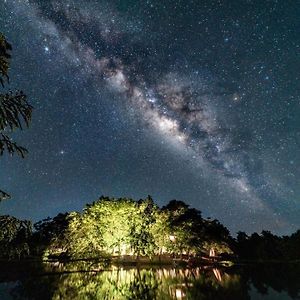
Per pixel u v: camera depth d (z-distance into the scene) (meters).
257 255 93.88
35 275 46.69
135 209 68.38
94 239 64.69
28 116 8.46
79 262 63.50
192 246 74.31
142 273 56.25
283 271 62.41
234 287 41.53
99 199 71.19
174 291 38.25
